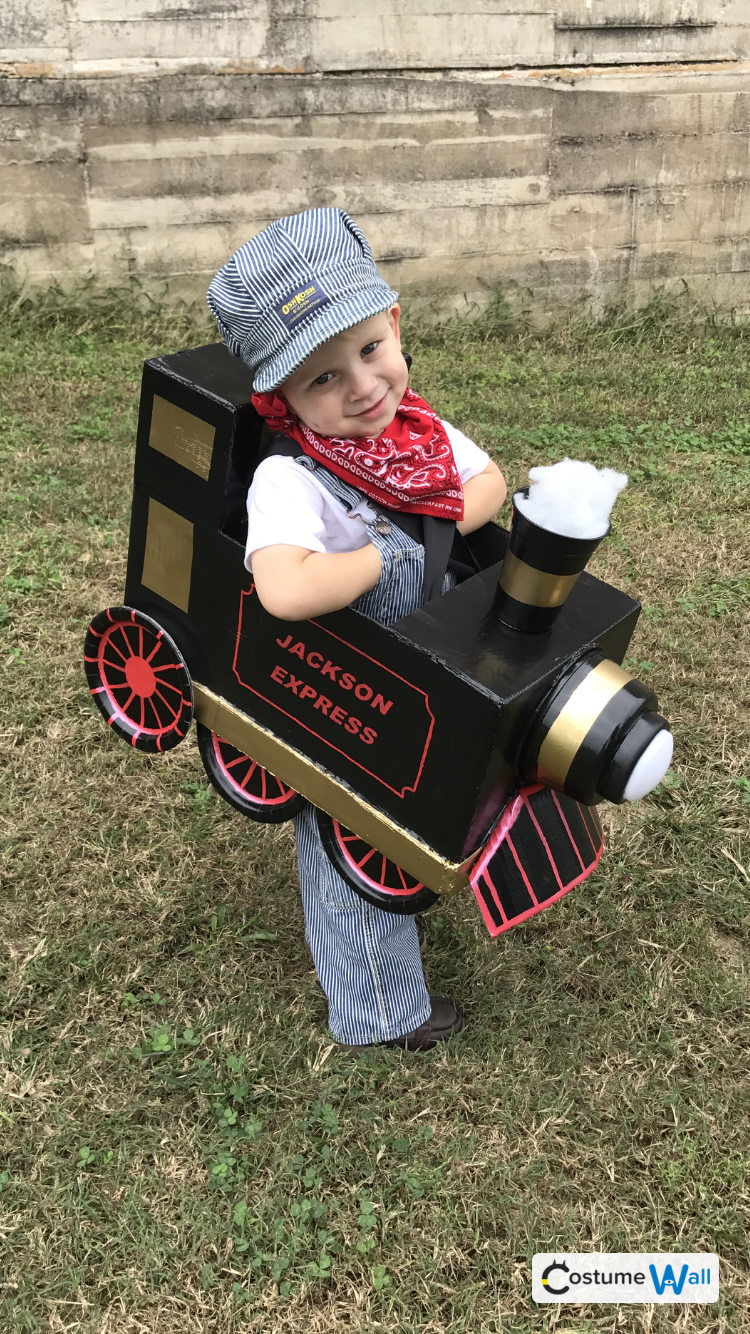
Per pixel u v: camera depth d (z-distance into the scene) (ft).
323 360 5.59
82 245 20.79
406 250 21.94
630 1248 7.18
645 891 9.68
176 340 21.07
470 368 20.63
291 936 9.22
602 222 22.53
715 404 19.16
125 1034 8.32
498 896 6.52
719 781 10.82
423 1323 6.76
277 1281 6.91
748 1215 7.35
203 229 21.06
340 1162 7.50
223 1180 7.38
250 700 7.05
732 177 22.63
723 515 15.47
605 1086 8.15
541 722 5.92
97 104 19.45
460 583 6.76
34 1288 6.79
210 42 19.31
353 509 6.16
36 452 16.15
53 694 11.38
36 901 9.25
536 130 21.29
